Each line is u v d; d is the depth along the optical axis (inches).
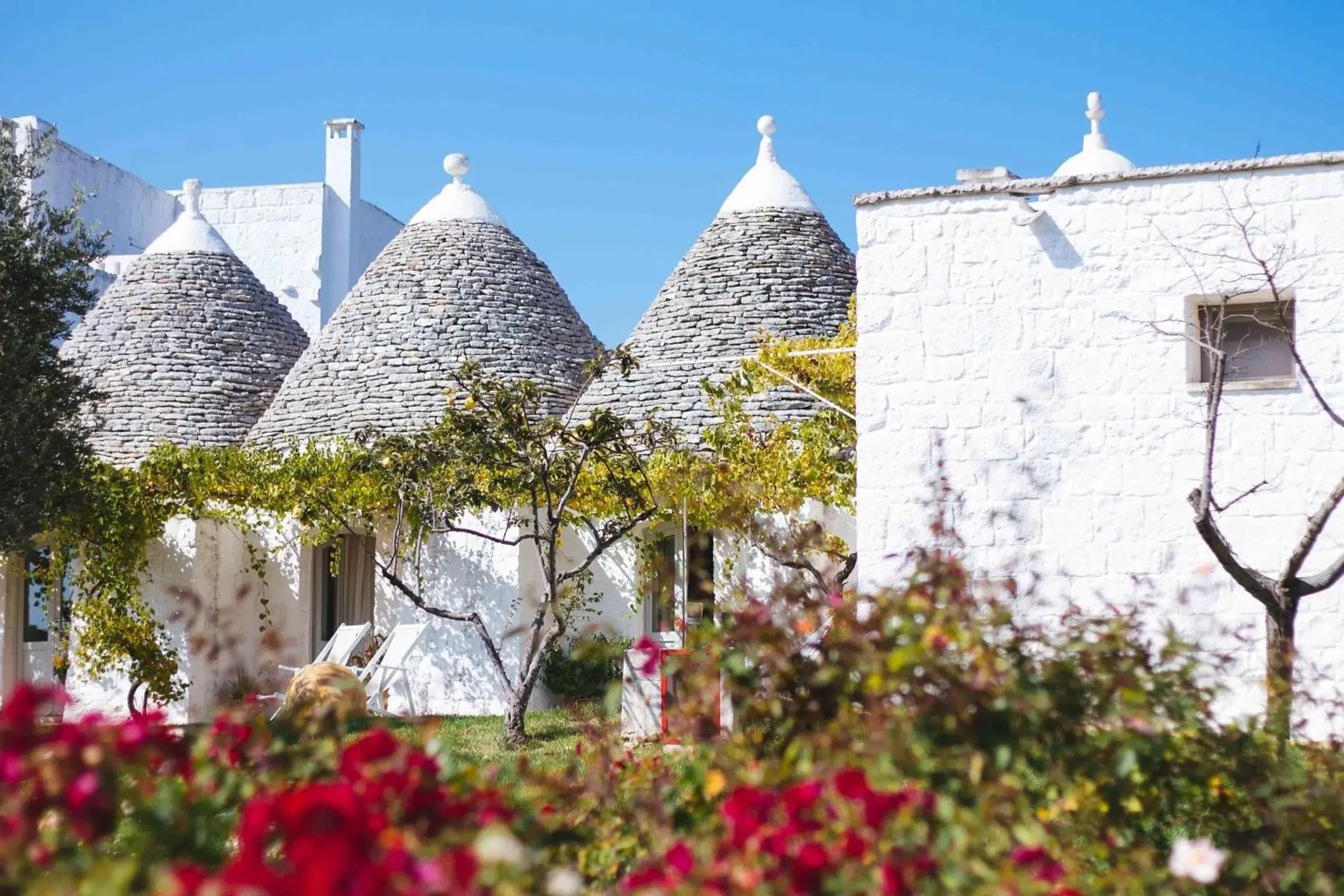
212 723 210.4
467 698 749.3
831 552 554.6
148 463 797.2
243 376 960.9
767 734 223.0
